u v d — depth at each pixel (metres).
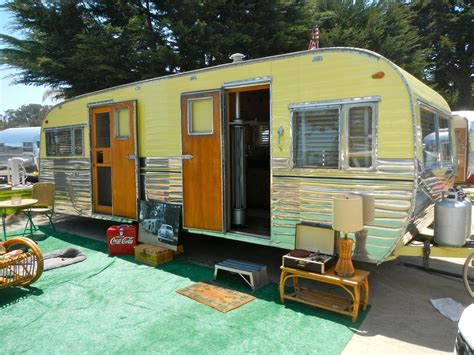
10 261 4.04
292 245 4.19
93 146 6.52
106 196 6.45
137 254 5.28
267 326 3.35
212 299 3.91
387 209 3.56
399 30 16.34
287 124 4.16
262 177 6.54
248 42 12.05
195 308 3.73
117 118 5.99
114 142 6.07
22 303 3.91
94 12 12.28
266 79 4.29
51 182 7.45
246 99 6.46
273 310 3.67
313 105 3.96
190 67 12.20
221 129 4.70
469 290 3.79
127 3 12.00
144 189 5.71
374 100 3.58
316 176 3.97
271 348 3.00
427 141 4.16
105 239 6.56
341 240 3.53
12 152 17.33
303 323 3.40
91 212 6.61
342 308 3.54
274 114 4.25
